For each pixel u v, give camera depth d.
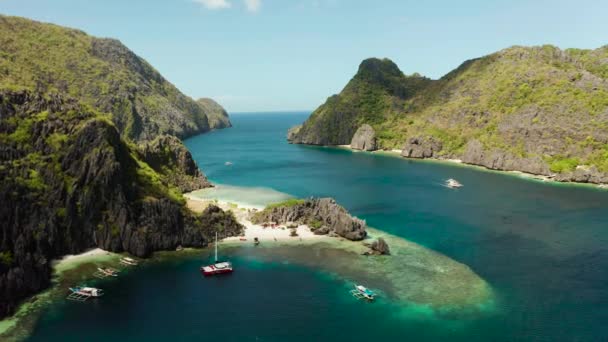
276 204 151.50
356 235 128.25
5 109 120.62
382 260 113.44
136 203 120.19
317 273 104.88
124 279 100.38
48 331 78.38
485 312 86.69
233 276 103.00
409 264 110.81
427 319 83.94
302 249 120.94
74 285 95.94
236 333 78.75
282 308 87.81
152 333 78.44
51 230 107.44
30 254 96.12
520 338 77.75
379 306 88.81
